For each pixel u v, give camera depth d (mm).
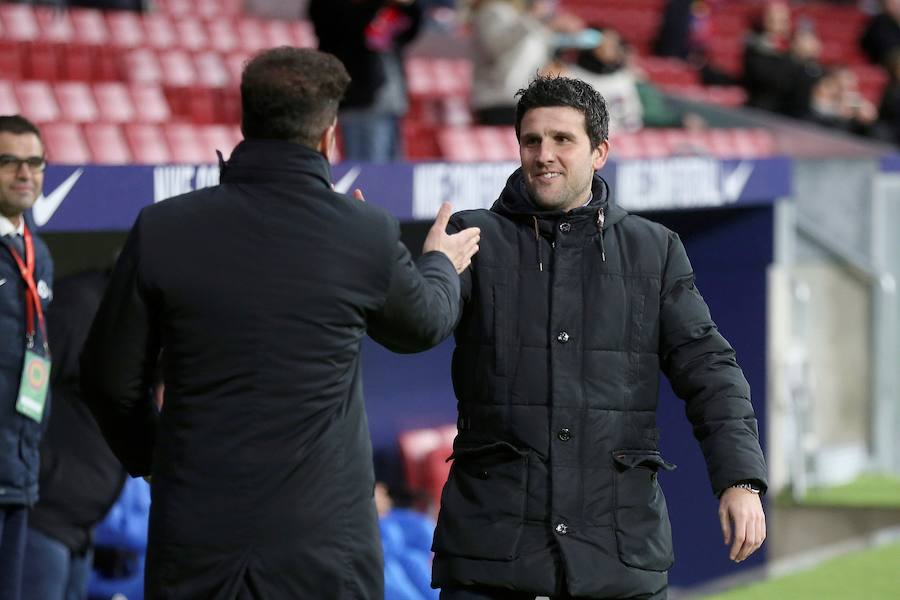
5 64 33500
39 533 18266
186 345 10812
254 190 10984
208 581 10734
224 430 10758
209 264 10805
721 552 32781
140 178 21031
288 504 10750
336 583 10852
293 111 10992
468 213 12656
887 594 25828
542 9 39906
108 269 19219
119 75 36062
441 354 31656
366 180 24344
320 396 10867
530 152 12352
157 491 10977
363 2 28500
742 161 32250
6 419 16516
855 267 39344
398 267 11109
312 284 10836
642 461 12211
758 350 33938
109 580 21609
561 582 12008
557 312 12227
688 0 54781
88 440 18531
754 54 47250
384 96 29172
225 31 42938
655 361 12383
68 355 18359
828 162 40062
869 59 64000
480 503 12195
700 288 34156
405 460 30641
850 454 39000
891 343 39781
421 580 24562
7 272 16625
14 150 16531
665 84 51438
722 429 11953
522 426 12180
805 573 27656
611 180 28656
